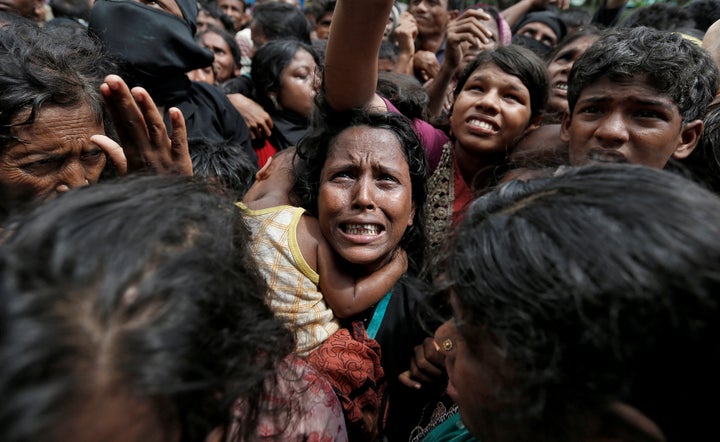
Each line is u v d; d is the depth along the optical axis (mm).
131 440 395
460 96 1537
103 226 436
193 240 496
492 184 1461
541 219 484
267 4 2939
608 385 434
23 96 886
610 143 1106
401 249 1318
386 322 1203
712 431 426
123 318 391
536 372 469
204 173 1464
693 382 417
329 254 1178
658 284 408
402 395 1213
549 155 1354
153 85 1692
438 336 811
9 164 921
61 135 943
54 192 974
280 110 2246
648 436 440
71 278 391
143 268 422
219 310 487
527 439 532
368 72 1139
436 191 1502
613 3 2592
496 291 488
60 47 1039
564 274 441
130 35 1582
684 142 1197
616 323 416
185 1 1745
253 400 659
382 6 1014
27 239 419
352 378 1033
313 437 748
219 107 1975
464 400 605
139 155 923
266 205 1259
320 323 1128
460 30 1933
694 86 1090
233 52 3271
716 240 418
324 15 3531
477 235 535
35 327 350
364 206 1123
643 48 1070
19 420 331
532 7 3523
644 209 443
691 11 2219
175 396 428
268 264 1114
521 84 1481
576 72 1197
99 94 1041
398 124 1225
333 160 1183
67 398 350
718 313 403
